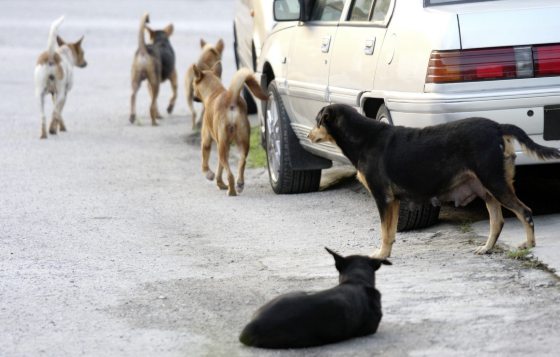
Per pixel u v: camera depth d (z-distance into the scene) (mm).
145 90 31156
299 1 15102
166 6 56344
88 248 12633
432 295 9750
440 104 11312
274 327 8273
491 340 8375
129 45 41219
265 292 10250
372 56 12688
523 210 10719
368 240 12430
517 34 11352
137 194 16391
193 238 13125
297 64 15156
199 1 59125
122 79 33188
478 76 11297
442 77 11328
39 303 10125
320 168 15641
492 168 10484
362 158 11367
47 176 18094
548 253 10656
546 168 13141
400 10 12344
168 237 13219
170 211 15000
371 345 8383
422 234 12438
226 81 30125
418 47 11688
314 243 12484
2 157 20203
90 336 9008
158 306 9898
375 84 12523
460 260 10984
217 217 14461
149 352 8523
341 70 13555
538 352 8047
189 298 10141
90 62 37062
